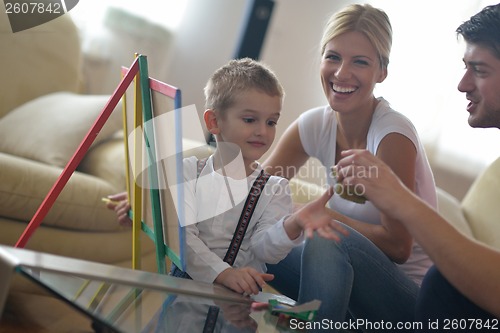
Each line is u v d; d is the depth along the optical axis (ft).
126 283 4.14
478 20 4.99
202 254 4.96
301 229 4.84
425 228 4.04
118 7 11.44
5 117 8.60
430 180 5.83
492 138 11.60
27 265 3.70
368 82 5.64
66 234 7.18
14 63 8.95
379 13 5.73
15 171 6.73
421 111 11.73
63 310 7.06
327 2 12.26
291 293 5.75
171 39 11.93
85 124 8.15
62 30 9.46
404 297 4.81
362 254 4.70
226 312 4.33
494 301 3.93
